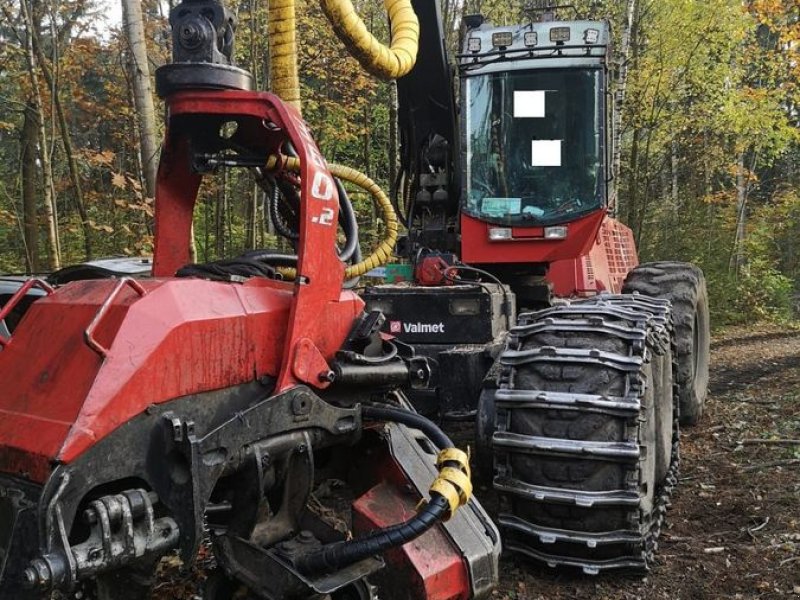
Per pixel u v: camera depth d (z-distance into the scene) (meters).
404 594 2.60
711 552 3.75
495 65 5.06
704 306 6.89
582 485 3.27
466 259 5.15
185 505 2.00
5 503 1.96
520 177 5.07
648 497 3.51
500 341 4.32
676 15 15.95
